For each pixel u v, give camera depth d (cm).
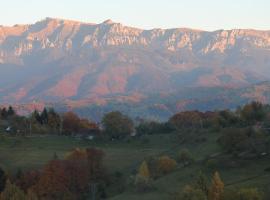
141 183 15462
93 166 18762
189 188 11881
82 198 17025
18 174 17950
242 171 15025
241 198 11650
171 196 14188
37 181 17262
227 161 15950
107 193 17238
